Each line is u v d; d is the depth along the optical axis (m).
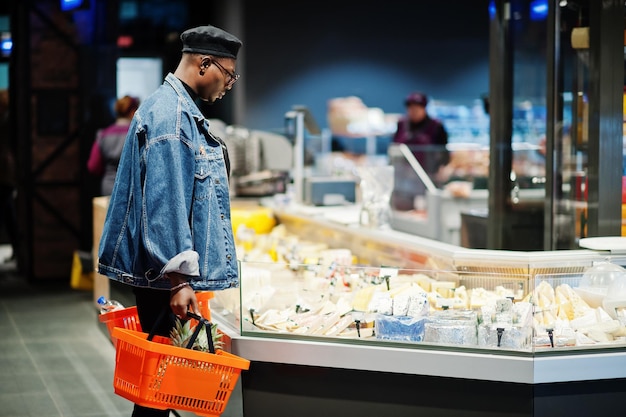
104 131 7.55
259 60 13.09
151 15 12.54
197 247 3.20
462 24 13.49
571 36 4.67
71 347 5.98
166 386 3.06
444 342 3.45
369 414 3.52
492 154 5.65
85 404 4.68
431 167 7.88
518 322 3.37
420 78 13.52
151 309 3.32
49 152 8.62
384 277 3.84
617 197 4.37
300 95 13.24
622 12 4.30
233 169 7.29
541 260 3.63
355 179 6.47
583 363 3.33
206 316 3.74
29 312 7.22
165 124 3.14
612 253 3.72
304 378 3.60
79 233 8.74
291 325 3.71
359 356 3.51
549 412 3.33
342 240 5.34
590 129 4.44
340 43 13.27
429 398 3.44
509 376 3.31
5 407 4.62
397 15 13.35
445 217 7.46
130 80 10.12
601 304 3.59
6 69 12.80
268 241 5.75
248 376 3.66
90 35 8.54
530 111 5.55
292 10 13.11
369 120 13.12
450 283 3.75
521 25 5.50
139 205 3.16
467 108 13.25
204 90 3.31
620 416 3.40
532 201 5.41
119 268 3.20
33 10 8.44
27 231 8.64
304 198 6.53
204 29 3.28
